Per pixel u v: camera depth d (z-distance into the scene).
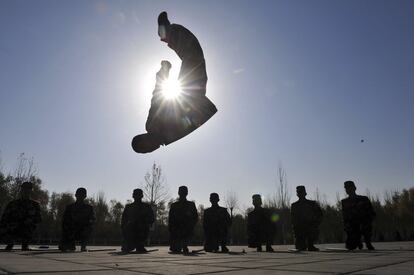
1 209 30.52
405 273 3.46
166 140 3.55
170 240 10.48
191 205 10.70
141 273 3.53
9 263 4.59
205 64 3.65
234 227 55.91
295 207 11.27
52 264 4.54
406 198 58.50
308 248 10.98
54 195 59.69
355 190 10.51
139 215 10.59
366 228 10.12
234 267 4.34
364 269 3.93
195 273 3.56
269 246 11.17
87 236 10.38
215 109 3.59
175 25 3.72
